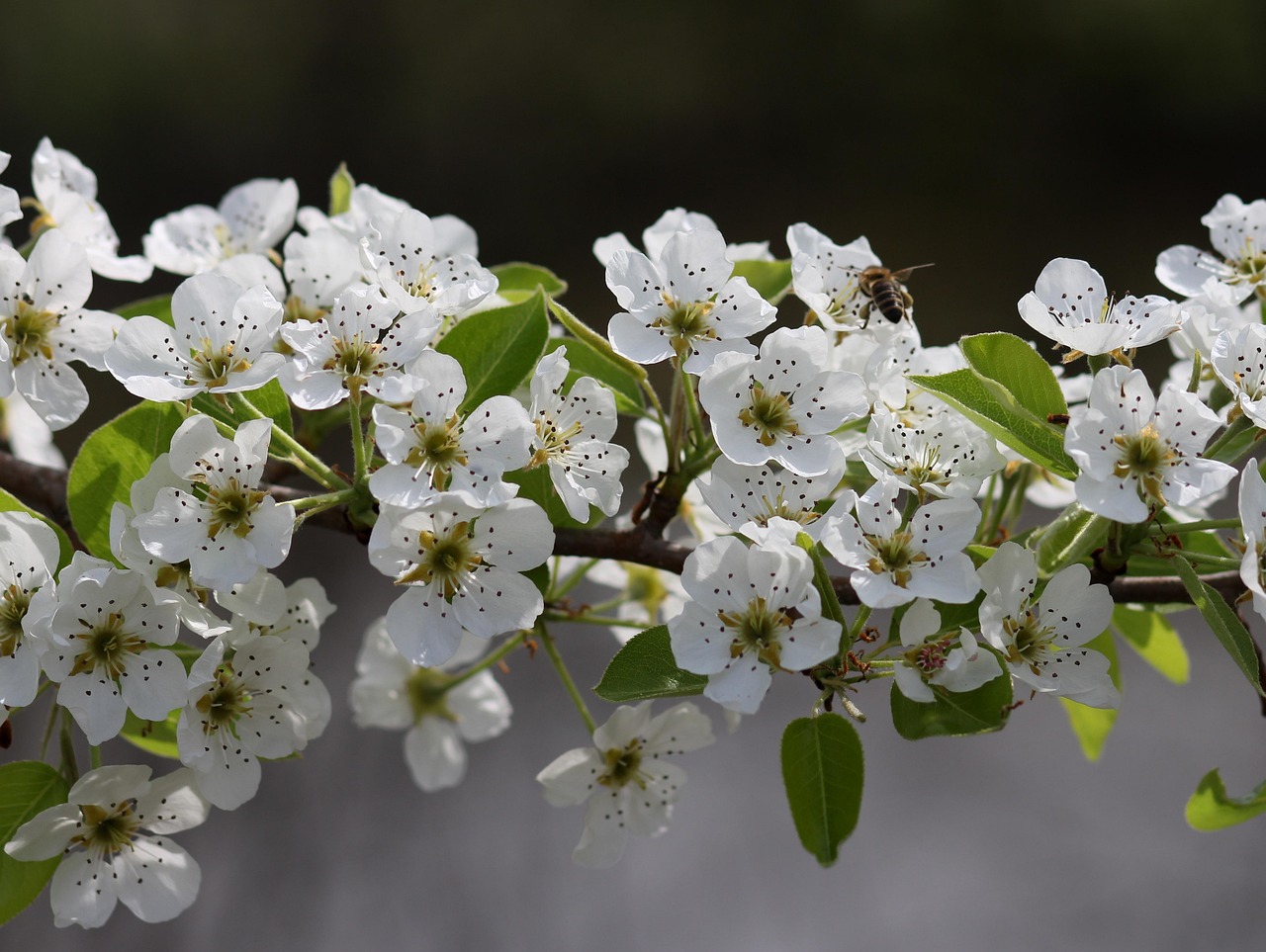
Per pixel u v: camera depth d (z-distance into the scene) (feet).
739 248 2.51
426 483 2.24
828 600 2.27
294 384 2.27
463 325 2.33
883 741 5.18
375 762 4.73
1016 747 5.20
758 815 4.75
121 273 2.55
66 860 2.32
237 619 2.31
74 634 2.25
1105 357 2.32
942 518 2.27
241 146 9.36
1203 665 5.53
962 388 2.31
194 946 4.12
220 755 2.32
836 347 2.43
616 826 2.43
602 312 8.04
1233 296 2.45
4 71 8.86
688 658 2.24
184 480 2.27
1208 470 2.25
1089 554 2.32
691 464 2.37
